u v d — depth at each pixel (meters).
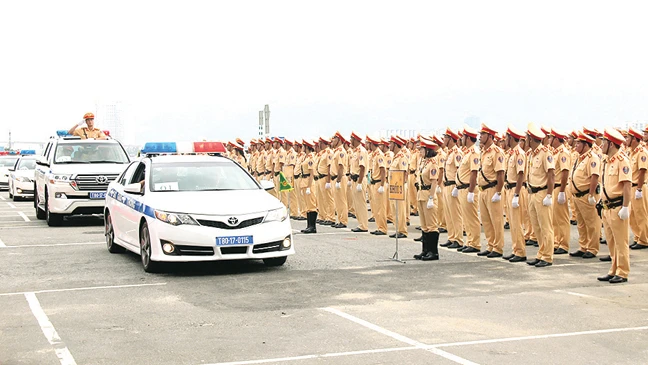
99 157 18.47
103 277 10.45
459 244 14.23
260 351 6.59
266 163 23.19
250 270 11.07
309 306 8.52
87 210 17.44
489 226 13.01
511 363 6.22
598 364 6.22
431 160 12.41
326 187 18.56
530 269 11.47
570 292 9.48
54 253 12.88
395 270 11.20
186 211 10.39
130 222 11.63
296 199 21.33
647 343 6.91
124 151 18.92
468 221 13.52
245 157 25.89
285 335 7.16
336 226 18.41
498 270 11.33
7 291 9.45
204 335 7.18
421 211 12.79
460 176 13.53
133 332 7.31
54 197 17.27
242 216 10.48
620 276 10.32
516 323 7.69
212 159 12.41
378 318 7.88
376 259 12.34
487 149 12.86
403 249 13.69
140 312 8.22
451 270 11.27
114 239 12.65
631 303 8.76
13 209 23.52
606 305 8.63
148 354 6.52
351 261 12.07
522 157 12.36
